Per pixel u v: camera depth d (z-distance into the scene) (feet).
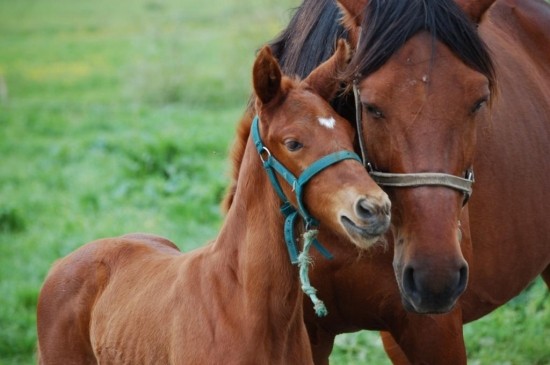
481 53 12.52
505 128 15.78
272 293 12.32
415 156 11.96
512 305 24.25
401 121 12.07
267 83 11.76
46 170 45.03
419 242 11.67
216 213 34.81
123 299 14.34
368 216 10.80
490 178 15.08
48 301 15.89
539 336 21.97
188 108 66.95
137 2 131.03
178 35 78.54
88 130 57.77
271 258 12.24
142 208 36.81
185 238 31.76
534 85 17.40
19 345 23.32
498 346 22.09
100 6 129.18
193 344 12.66
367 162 12.57
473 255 14.94
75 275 15.65
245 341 12.28
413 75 12.17
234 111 63.87
